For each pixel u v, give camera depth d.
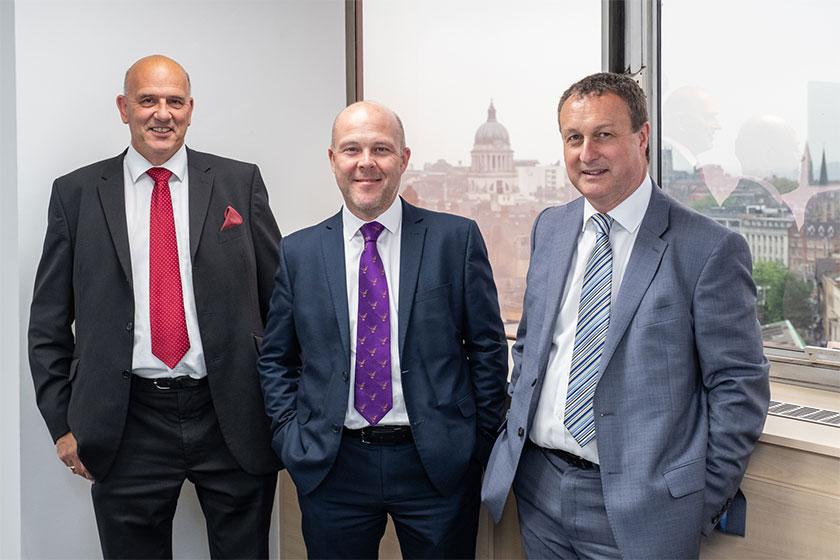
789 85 2.42
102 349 2.43
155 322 2.46
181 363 2.50
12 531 2.74
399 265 2.32
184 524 3.09
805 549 1.92
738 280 1.87
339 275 2.32
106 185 2.48
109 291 2.43
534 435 2.10
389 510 2.34
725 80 2.57
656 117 2.75
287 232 3.29
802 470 1.92
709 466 1.87
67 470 2.79
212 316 2.50
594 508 1.98
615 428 1.91
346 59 3.53
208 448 2.57
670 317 1.87
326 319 2.31
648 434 1.86
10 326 2.70
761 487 1.99
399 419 2.28
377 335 2.28
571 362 2.00
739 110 2.54
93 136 2.79
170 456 2.54
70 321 2.53
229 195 2.59
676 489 1.84
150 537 2.61
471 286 2.33
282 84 3.25
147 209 2.52
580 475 2.00
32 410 2.70
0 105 2.67
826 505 1.88
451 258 2.32
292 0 3.26
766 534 1.99
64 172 2.73
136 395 2.50
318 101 3.37
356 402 2.28
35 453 2.72
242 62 3.13
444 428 2.26
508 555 2.54
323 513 2.33
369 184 2.23
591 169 1.91
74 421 2.43
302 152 3.32
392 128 2.26
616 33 2.81
